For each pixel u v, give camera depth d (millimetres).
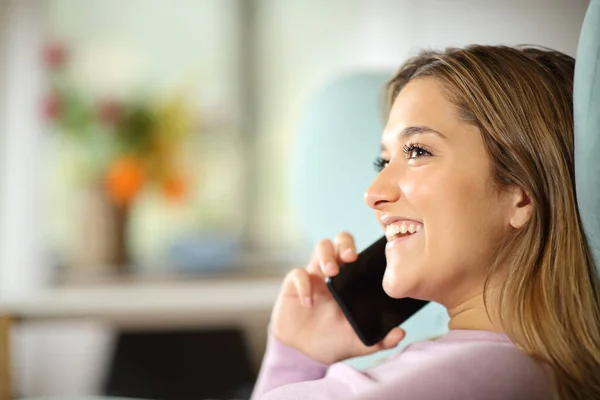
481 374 697
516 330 777
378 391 710
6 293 2617
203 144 3162
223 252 2953
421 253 826
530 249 802
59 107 2727
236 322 2461
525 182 803
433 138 824
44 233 2869
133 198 2818
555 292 784
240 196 3209
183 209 3133
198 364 2412
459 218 808
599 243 762
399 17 2936
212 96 3178
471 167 811
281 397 840
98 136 2742
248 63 3203
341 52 3166
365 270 983
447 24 2865
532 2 2723
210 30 3168
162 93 3121
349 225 1373
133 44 3107
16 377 2744
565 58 873
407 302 986
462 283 836
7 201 2801
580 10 2658
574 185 804
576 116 732
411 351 847
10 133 2803
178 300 1799
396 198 840
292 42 3213
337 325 1051
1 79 2801
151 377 2385
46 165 2941
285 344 1072
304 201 1438
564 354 753
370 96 1413
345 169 1392
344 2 3158
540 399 701
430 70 859
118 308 1717
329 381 847
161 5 3125
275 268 3150
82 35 3066
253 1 3193
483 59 841
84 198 2795
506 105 812
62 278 2840
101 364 2885
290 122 3229
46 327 2855
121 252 2826
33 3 2848
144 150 2764
